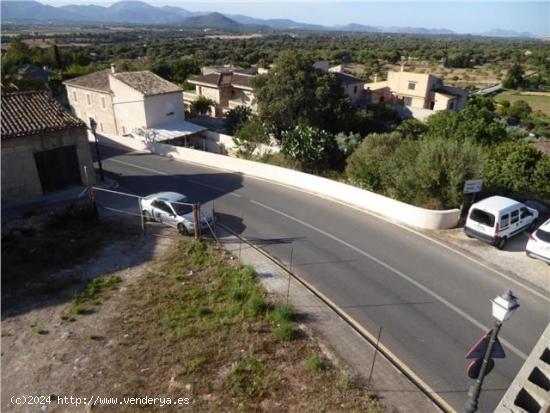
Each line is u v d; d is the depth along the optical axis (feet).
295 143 94.38
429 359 31.76
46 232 53.31
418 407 27.25
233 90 175.42
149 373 29.99
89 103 134.82
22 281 41.83
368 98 194.49
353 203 65.98
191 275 43.42
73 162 71.46
